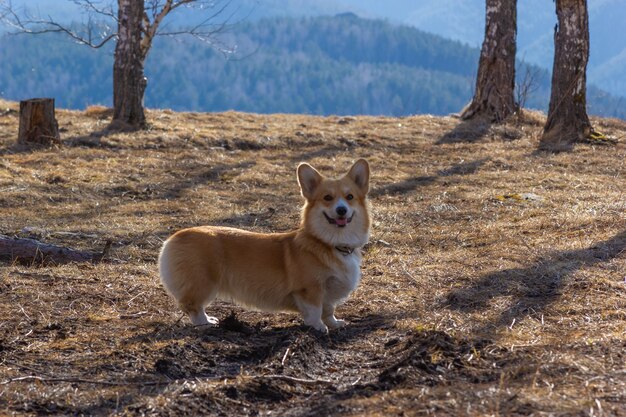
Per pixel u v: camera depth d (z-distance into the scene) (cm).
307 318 583
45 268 774
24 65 15512
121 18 1639
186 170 1335
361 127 1798
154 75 17125
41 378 465
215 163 1393
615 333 527
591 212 998
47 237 897
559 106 1623
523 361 462
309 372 487
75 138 1503
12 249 805
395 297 686
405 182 1277
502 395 394
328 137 1633
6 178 1182
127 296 688
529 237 889
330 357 521
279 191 1216
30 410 419
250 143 1568
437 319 604
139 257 841
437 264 793
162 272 594
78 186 1188
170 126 1684
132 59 1638
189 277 582
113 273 763
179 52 18138
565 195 1151
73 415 416
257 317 647
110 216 1028
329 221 577
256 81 17900
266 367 482
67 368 491
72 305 655
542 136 1631
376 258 831
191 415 410
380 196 1188
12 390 446
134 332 579
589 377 422
